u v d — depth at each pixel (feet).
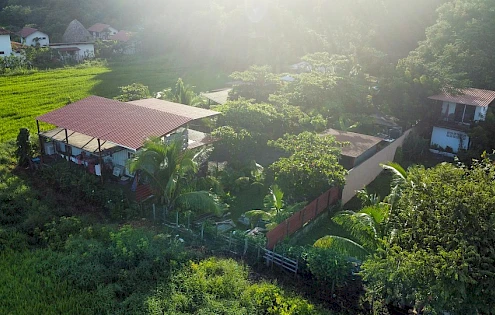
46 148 95.96
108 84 178.81
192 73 209.46
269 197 72.69
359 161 92.79
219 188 80.74
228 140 90.74
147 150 71.87
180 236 68.23
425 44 143.95
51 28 295.28
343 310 53.93
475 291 41.83
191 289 54.13
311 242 70.18
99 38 295.69
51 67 212.02
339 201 82.07
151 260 59.31
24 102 143.95
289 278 59.57
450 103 113.80
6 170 89.61
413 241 47.03
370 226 55.01
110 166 89.20
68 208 75.51
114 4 346.13
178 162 73.26
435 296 42.55
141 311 50.11
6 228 67.82
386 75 130.31
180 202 71.87
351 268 56.85
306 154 78.64
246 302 52.75
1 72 187.11
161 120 85.66
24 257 61.46
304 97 117.50
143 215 74.43
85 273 56.75
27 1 330.75
